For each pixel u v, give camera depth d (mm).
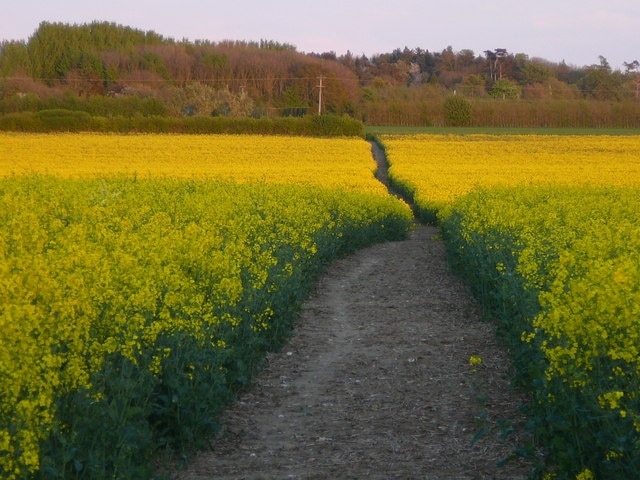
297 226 17234
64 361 5672
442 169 46281
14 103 80625
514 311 10328
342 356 10859
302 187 27062
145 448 6449
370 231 25703
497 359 10477
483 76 146625
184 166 46094
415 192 36312
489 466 6859
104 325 6629
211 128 72062
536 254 11547
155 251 9641
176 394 7012
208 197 19781
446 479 6625
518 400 8586
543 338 7441
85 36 123938
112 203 18047
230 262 9891
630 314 5621
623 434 5242
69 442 5320
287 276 11914
